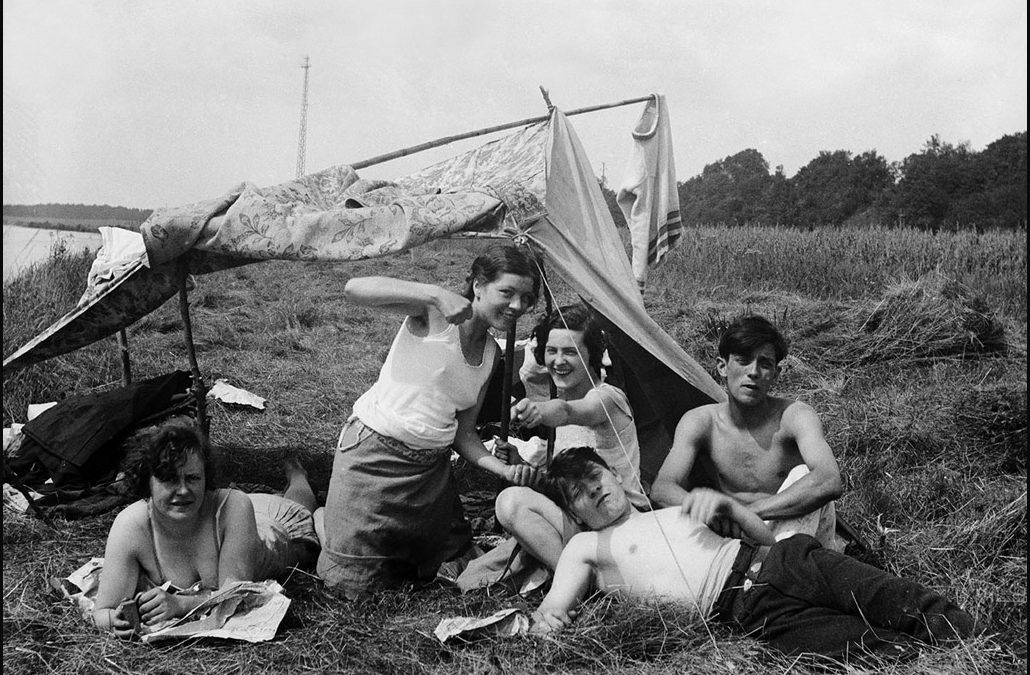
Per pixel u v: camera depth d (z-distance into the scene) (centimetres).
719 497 374
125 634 366
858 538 448
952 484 553
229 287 1259
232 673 346
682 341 951
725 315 1015
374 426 406
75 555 453
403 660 354
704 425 424
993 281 1259
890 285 1046
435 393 401
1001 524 472
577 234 498
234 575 387
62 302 898
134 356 877
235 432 681
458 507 460
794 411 411
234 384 826
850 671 327
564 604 371
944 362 860
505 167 508
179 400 571
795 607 353
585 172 526
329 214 449
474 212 455
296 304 1163
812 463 393
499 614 373
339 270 1454
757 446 416
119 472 536
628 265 523
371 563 414
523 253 446
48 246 986
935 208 2955
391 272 1455
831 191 2928
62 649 360
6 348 764
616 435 436
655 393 497
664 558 371
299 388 830
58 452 524
